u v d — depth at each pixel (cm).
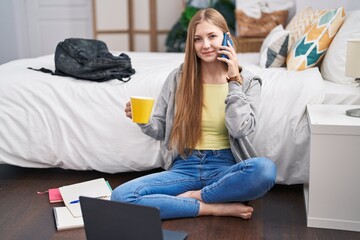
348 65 187
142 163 230
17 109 235
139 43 512
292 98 212
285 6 386
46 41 518
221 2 447
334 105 207
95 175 246
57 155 236
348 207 181
